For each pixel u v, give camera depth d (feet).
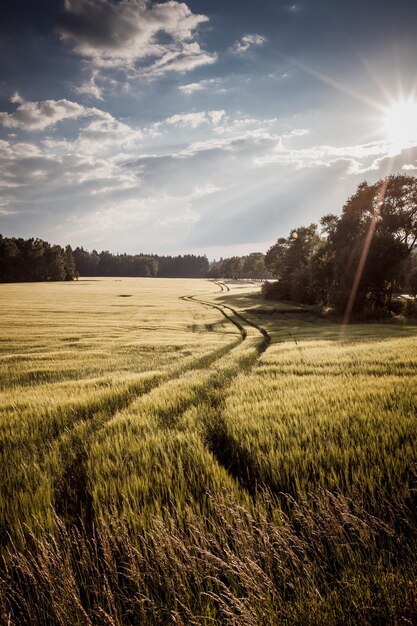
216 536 10.57
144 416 23.35
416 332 97.50
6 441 20.43
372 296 157.89
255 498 12.21
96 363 58.29
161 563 8.94
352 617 7.72
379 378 31.24
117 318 148.87
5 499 13.34
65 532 10.16
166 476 14.05
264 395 27.40
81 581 9.20
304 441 16.93
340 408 21.90
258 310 184.24
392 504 11.32
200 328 120.88
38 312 164.45
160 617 8.22
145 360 60.90
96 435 20.44
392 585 8.27
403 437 16.30
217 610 8.50
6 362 60.49
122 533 10.44
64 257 544.62
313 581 8.67
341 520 10.53
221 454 17.49
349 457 14.60
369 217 172.14
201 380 36.65
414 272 163.94
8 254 463.01
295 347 67.05
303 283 216.95
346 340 78.02
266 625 7.57
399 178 155.43
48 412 25.43
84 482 14.97
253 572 8.95
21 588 9.21
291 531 10.35
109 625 8.00
